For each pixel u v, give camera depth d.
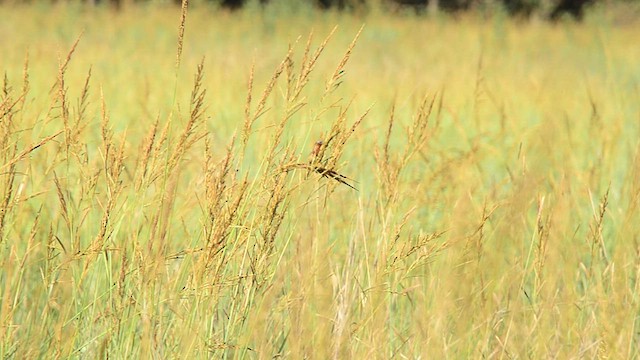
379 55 40.78
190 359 7.58
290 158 7.74
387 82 26.34
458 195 10.96
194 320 7.76
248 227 7.82
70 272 8.25
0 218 7.64
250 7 54.94
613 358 8.04
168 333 8.27
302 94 18.06
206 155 7.92
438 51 43.97
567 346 8.34
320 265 8.51
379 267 8.12
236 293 7.93
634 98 22.67
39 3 48.06
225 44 42.34
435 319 8.17
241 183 7.44
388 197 8.98
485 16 63.44
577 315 9.30
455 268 8.15
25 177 8.23
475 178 12.48
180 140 7.72
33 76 22.05
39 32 42.62
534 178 8.79
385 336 8.27
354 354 7.78
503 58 41.94
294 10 55.56
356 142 14.95
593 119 15.62
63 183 9.44
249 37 46.72
